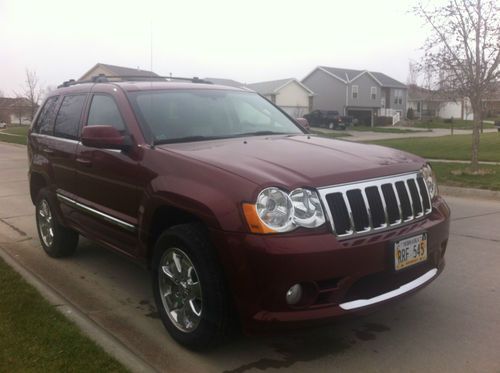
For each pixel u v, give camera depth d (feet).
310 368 10.85
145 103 14.26
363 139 113.50
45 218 19.16
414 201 11.64
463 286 15.51
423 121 212.02
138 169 12.62
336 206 10.21
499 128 134.51
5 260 16.98
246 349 11.69
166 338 12.37
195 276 11.18
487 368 10.69
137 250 13.19
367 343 11.89
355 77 199.93
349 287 10.09
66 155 16.40
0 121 257.75
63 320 12.27
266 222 9.73
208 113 14.92
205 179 10.75
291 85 192.13
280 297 9.71
